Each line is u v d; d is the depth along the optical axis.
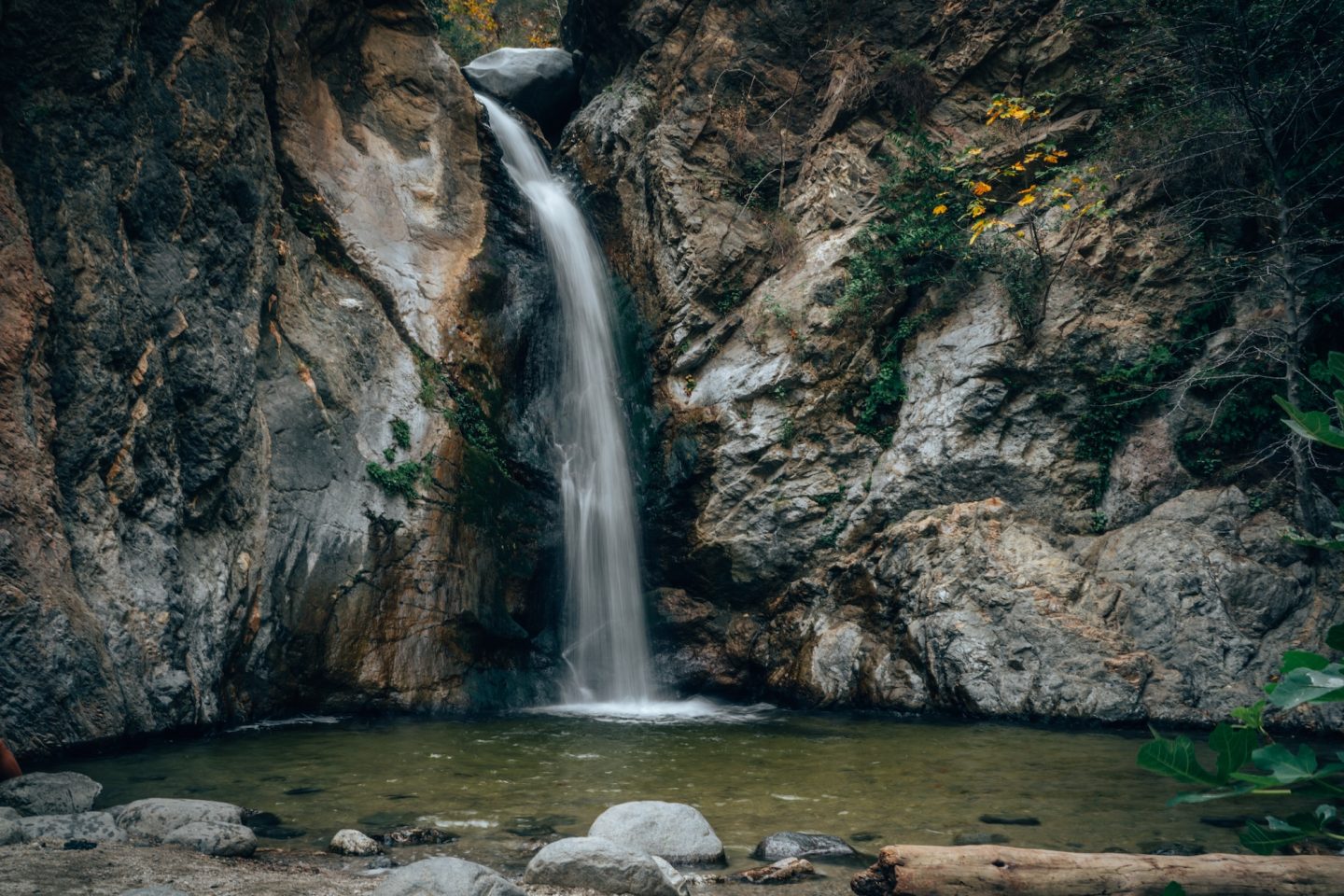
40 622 8.49
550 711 13.07
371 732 10.75
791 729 11.44
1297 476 12.38
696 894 5.28
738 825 6.88
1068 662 11.80
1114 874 4.80
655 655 15.17
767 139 17.42
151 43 11.48
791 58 17.67
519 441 14.69
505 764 8.99
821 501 14.81
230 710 10.86
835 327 15.40
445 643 12.58
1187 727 11.20
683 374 16.12
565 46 23.38
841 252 15.80
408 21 16.33
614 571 15.37
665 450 15.82
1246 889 4.71
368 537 12.22
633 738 10.66
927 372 14.93
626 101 18.25
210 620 10.55
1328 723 10.78
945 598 12.74
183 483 10.78
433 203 15.34
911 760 9.37
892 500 14.44
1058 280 14.56
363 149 15.03
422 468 12.93
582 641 14.66
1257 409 13.24
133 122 10.94
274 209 13.03
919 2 16.73
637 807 6.23
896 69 16.41
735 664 14.78
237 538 11.23
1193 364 13.74
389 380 13.32
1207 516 12.84
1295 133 13.44
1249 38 13.27
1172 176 14.23
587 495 15.42
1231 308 13.74
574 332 16.52
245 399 11.66
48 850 5.41
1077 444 14.01
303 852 5.96
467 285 14.84
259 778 8.17
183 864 5.32
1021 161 15.59
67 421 9.55
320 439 12.32
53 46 10.11
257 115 12.95
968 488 14.15
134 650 9.51
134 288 10.51
